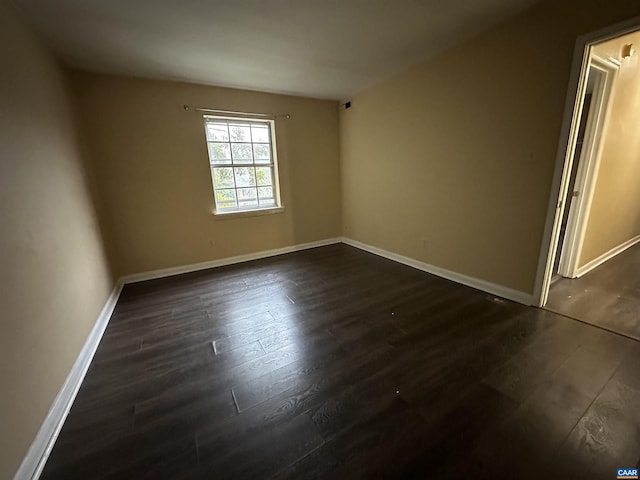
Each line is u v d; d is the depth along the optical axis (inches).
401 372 66.4
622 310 89.7
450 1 76.4
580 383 60.4
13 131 59.1
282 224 171.9
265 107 153.3
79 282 81.0
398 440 49.1
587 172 105.3
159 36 89.0
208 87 137.4
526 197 91.9
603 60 90.4
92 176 114.0
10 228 51.7
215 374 68.2
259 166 161.8
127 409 58.4
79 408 59.1
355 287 118.0
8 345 45.8
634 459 44.3
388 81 136.0
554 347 72.9
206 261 151.4
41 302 58.4
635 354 69.2
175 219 139.8
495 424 51.4
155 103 127.5
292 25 85.3
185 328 90.3
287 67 117.8
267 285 124.0
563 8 75.8
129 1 70.9
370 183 161.8
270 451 48.1
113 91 119.0
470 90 102.3
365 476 43.3
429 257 132.0
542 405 55.1
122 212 127.4
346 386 62.7
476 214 108.3
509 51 89.0
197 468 45.7
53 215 71.7
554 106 81.3
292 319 93.7
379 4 76.1
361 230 176.9
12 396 44.7
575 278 114.9
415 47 103.9
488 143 100.0
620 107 105.8
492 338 78.0
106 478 44.7
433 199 124.9
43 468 46.7
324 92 155.4
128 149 124.9
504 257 101.3
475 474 42.9
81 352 72.9
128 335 87.1
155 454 48.3
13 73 63.2
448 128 112.9
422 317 91.3
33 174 64.7
